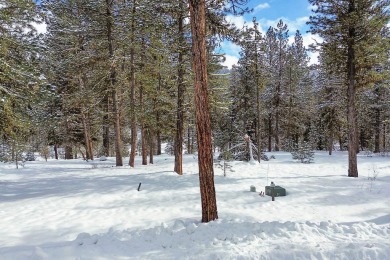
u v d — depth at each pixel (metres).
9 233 7.66
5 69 11.93
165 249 5.73
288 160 25.91
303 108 38.53
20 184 14.53
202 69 7.45
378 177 16.16
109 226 8.26
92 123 27.00
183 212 9.66
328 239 6.02
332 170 19.38
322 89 30.44
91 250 5.58
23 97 13.16
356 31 15.70
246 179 15.46
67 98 22.80
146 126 23.77
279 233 6.28
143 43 19.84
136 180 15.05
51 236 7.44
